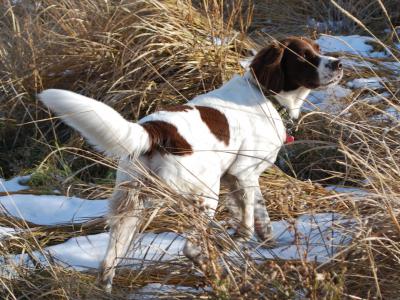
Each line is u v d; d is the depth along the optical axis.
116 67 9.37
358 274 5.11
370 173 6.04
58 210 7.44
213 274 4.81
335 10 12.67
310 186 7.12
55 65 9.82
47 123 9.50
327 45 11.07
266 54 6.51
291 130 7.69
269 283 4.80
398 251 5.00
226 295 4.57
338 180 8.02
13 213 7.32
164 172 5.51
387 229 5.30
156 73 9.23
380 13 12.55
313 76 6.50
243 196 6.29
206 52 9.32
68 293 5.22
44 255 5.66
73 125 5.13
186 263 5.54
